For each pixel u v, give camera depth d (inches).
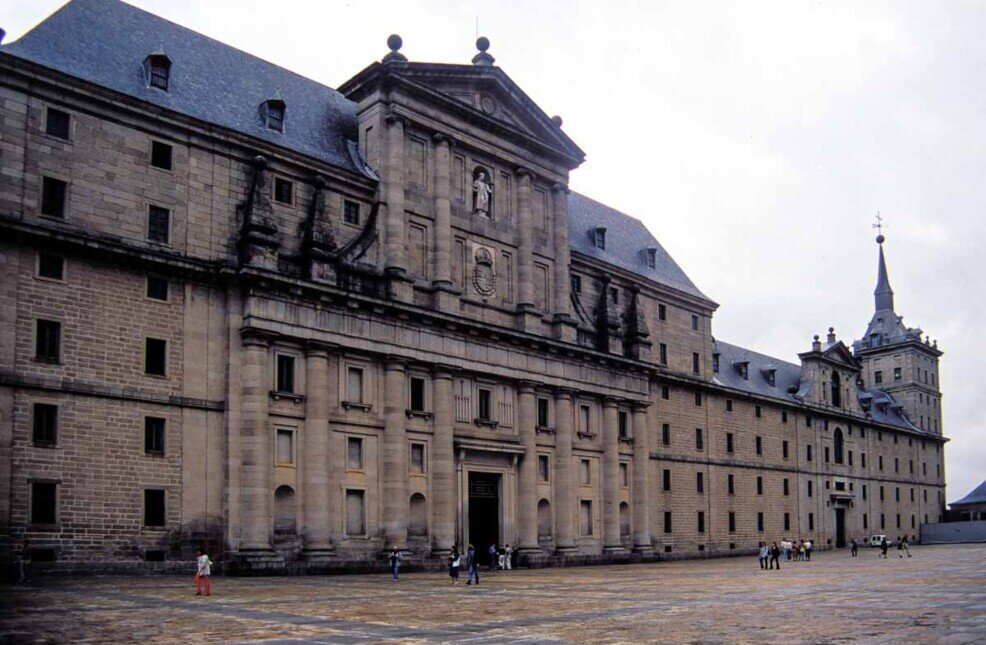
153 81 1964.8
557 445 2544.3
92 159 1775.3
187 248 1887.3
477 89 2469.2
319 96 2395.4
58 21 1898.4
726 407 3531.0
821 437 4185.5
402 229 2231.8
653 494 3048.7
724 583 1653.5
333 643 794.2
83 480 1676.9
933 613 1023.0
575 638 826.2
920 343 5423.2
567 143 2691.9
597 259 2891.2
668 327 3238.2
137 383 1775.3
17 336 1628.9
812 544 3946.9
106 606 1125.7
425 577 1873.8
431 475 2198.6
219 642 800.3
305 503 1955.0
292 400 1967.3
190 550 1798.7
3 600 1202.6
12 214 1653.5
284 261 2039.9
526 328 2484.0
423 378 2226.9
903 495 4889.3
